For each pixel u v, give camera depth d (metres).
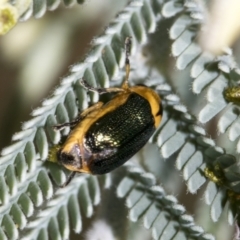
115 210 0.12
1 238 0.11
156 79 0.12
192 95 0.12
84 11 0.12
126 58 0.11
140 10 0.11
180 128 0.12
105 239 0.12
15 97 0.13
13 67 0.13
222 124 0.11
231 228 0.12
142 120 0.11
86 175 0.12
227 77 0.11
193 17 0.11
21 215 0.11
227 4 0.12
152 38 0.12
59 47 0.13
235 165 0.11
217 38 0.11
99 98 0.12
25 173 0.11
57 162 0.12
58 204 0.12
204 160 0.11
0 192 0.11
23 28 0.13
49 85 0.13
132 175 0.12
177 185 0.12
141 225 0.12
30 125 0.11
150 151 0.12
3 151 0.11
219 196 0.11
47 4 0.11
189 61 0.11
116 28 0.11
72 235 0.12
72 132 0.11
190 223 0.12
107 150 0.11
